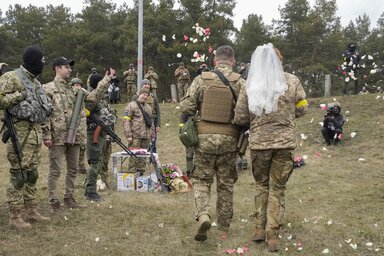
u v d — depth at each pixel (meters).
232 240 4.37
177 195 6.49
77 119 5.46
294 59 44.38
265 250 4.10
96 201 6.02
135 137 7.35
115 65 46.28
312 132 10.95
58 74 5.47
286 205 5.77
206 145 4.17
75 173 5.66
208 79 4.26
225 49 4.44
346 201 5.91
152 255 4.00
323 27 43.91
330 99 13.43
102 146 6.20
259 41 45.75
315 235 4.57
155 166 6.88
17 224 4.63
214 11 40.81
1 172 8.47
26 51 4.62
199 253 4.06
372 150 9.27
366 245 4.27
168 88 41.81
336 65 42.12
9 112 4.49
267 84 3.92
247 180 7.49
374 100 12.48
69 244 4.24
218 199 4.41
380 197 6.07
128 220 5.08
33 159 4.69
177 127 13.75
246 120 4.14
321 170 8.03
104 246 4.20
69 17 53.91
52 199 5.35
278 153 4.04
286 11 47.81
